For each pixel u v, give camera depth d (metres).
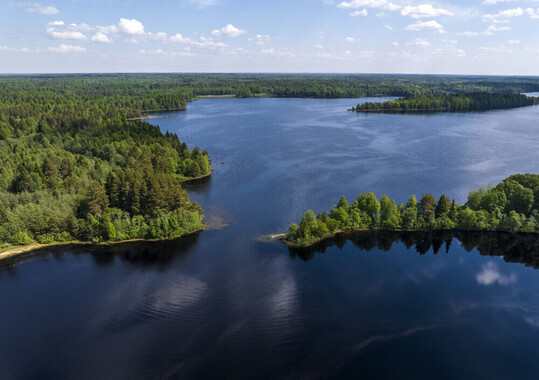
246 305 84.44
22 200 125.31
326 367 68.06
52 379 66.06
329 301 86.19
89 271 98.94
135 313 82.12
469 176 175.50
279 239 115.12
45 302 86.38
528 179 125.25
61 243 112.69
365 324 78.81
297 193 154.62
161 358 70.00
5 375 66.88
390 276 96.81
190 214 119.88
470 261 104.44
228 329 77.00
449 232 118.75
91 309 83.81
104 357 70.19
